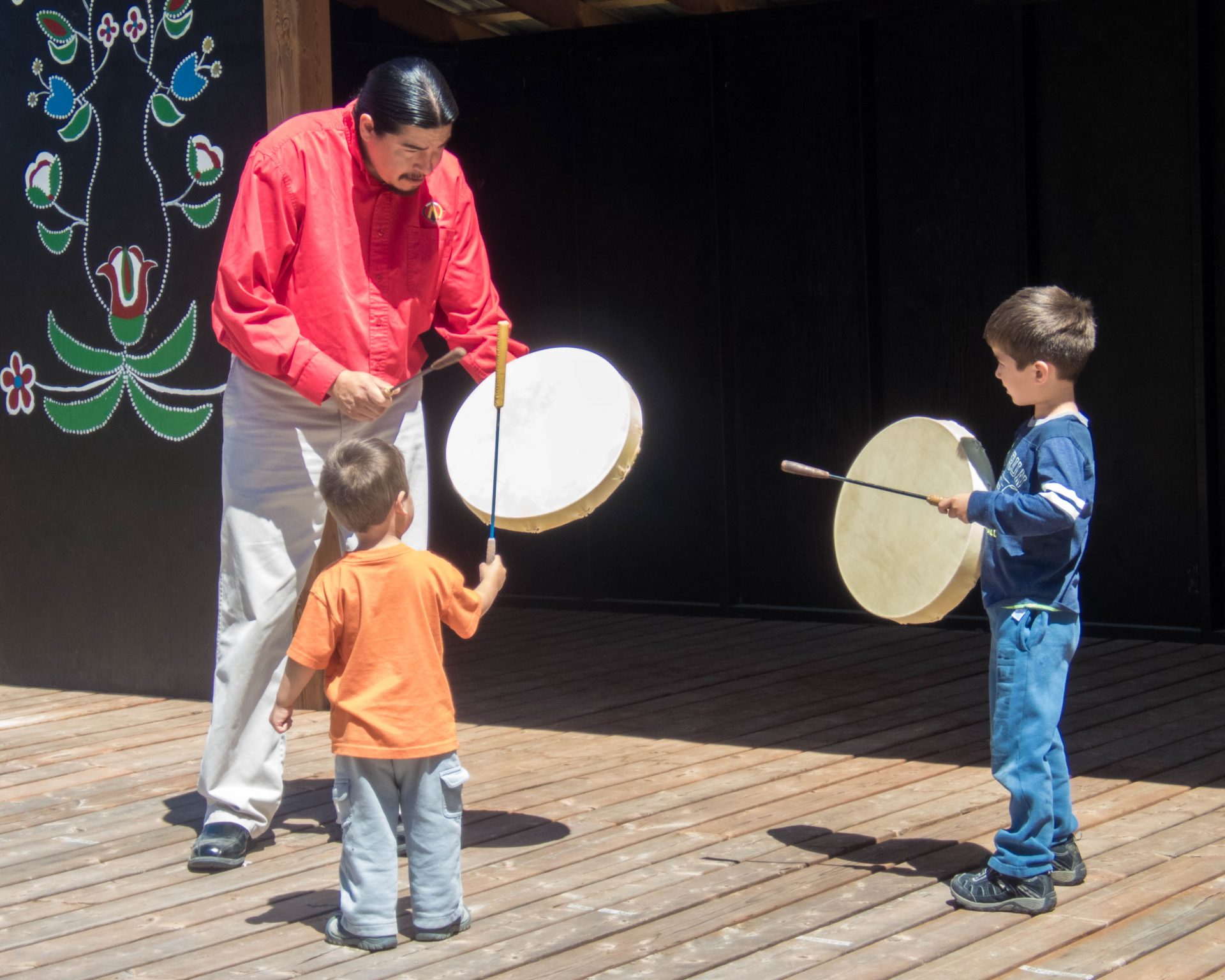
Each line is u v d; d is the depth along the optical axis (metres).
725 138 7.14
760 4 7.53
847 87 6.86
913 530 3.29
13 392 5.82
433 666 3.00
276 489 3.65
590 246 7.51
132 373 5.50
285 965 2.91
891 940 2.94
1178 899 3.12
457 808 3.04
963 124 6.66
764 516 7.27
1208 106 6.20
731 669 6.04
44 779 4.45
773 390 7.18
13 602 5.92
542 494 3.31
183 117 5.33
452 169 3.81
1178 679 5.55
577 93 7.48
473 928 3.08
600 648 6.63
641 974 2.79
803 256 7.03
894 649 6.38
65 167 5.61
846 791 4.11
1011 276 6.61
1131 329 6.40
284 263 3.57
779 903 3.18
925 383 6.86
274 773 3.65
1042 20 6.48
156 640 5.54
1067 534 3.04
